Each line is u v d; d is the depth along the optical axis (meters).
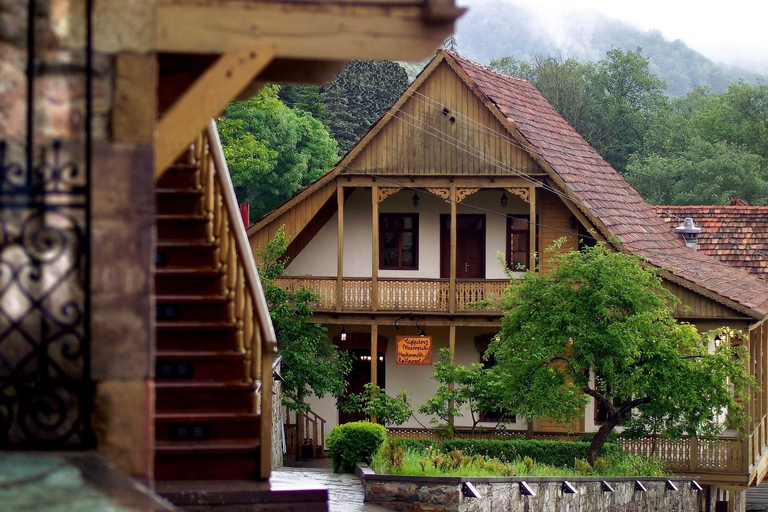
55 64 5.80
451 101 28.52
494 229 30.95
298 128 50.03
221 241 9.74
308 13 6.84
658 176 57.91
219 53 6.79
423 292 28.97
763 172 59.59
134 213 5.80
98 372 5.76
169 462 8.62
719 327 25.52
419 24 6.92
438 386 28.66
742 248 34.03
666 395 21.45
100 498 4.63
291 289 29.36
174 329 9.26
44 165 5.78
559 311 21.98
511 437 27.89
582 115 69.19
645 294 22.00
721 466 25.05
